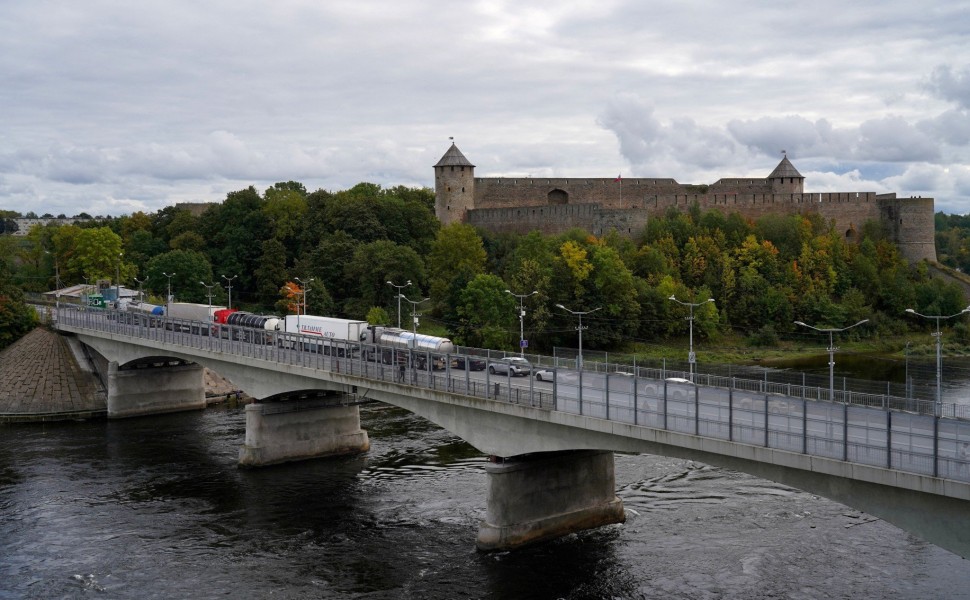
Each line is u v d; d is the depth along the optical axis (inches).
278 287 7160.4
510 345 5959.6
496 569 2393.0
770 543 2518.5
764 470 1925.4
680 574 2321.6
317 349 3250.5
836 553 2438.5
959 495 1576.0
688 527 2655.0
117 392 4559.5
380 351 2979.8
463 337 5959.6
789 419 1862.7
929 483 1619.1
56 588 2358.5
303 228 7632.9
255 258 7687.0
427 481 3208.7
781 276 7293.3
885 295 7460.6
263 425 3467.0
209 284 7313.0
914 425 1749.5
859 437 1833.2
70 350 4943.4
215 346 3828.7
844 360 6058.1
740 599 2172.7
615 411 2224.4
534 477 2568.9
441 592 2273.6
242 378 3629.4
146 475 3390.7
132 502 3056.1
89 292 6968.5
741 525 2664.9
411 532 2699.3
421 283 6663.4
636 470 3257.9
